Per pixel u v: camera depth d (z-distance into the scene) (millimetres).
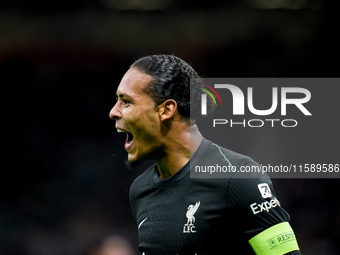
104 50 14031
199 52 13820
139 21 14062
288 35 13797
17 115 14523
